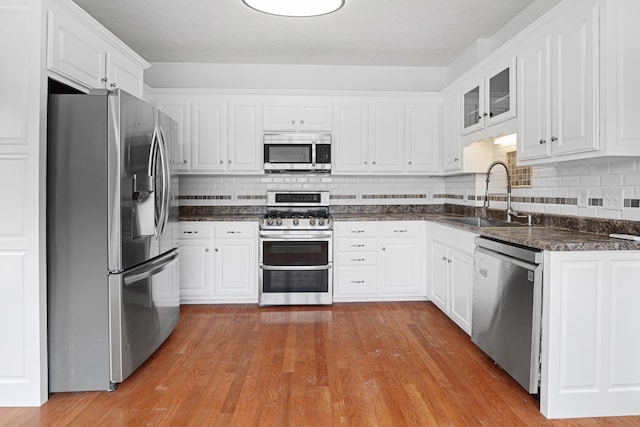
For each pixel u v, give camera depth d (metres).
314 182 4.55
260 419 1.97
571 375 1.98
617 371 1.99
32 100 2.06
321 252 3.92
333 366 2.56
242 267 3.93
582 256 1.96
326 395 2.20
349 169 4.24
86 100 2.18
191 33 3.61
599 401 1.99
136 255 2.41
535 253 2.03
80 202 2.20
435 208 4.61
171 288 3.01
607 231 2.32
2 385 2.10
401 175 4.45
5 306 2.09
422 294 4.04
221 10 3.18
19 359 2.11
